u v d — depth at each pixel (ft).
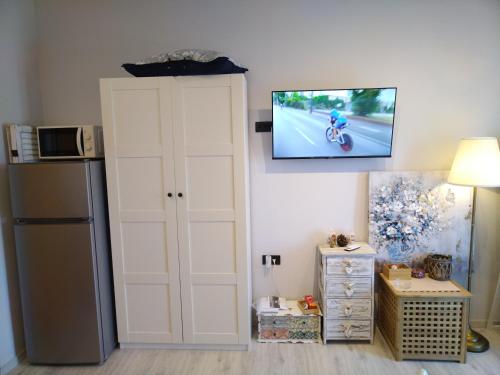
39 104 8.57
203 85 7.00
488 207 8.32
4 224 7.42
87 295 7.20
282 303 8.33
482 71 7.98
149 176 7.31
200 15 8.22
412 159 8.32
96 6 8.35
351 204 8.53
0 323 7.21
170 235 7.44
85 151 7.49
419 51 8.03
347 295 7.70
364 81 8.16
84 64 8.51
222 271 7.48
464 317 7.04
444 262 7.72
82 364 7.45
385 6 7.96
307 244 8.66
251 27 8.18
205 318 7.65
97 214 7.29
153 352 7.78
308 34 8.12
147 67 7.02
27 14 8.19
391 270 7.77
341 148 8.00
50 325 7.32
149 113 7.14
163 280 7.59
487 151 7.10
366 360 7.29
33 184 6.98
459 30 7.91
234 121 7.04
